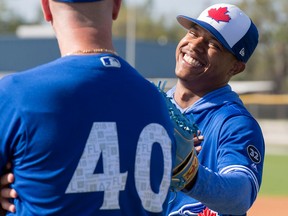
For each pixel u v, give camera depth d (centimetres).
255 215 2906
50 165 610
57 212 610
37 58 10731
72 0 645
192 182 726
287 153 6141
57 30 660
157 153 654
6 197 628
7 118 610
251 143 918
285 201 3291
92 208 616
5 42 10869
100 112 629
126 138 636
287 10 14875
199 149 754
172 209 970
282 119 9306
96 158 619
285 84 15038
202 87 1002
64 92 620
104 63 647
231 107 970
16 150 614
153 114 661
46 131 609
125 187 632
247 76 15112
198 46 992
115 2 673
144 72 11119
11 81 619
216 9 1002
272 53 15150
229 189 752
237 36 991
